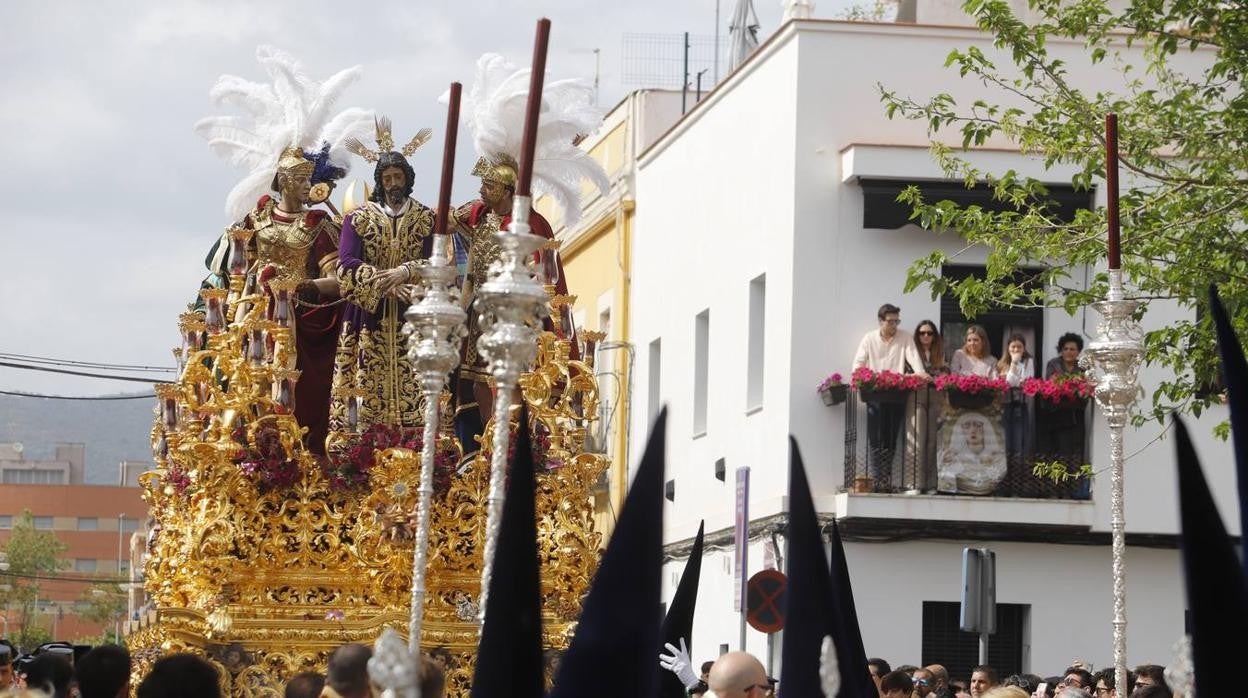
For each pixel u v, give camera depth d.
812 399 29.27
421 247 14.20
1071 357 28.50
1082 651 28.89
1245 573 7.30
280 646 13.09
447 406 14.09
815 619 8.21
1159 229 19.16
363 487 13.56
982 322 29.25
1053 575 28.86
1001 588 28.75
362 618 13.23
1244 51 19.30
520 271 10.46
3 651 13.43
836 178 29.59
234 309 14.09
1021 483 28.62
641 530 7.56
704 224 33.75
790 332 29.34
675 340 35.38
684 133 35.09
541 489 13.79
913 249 29.39
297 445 13.51
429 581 13.44
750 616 19.52
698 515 33.69
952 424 28.53
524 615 7.58
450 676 13.37
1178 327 20.02
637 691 7.50
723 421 32.53
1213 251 19.09
